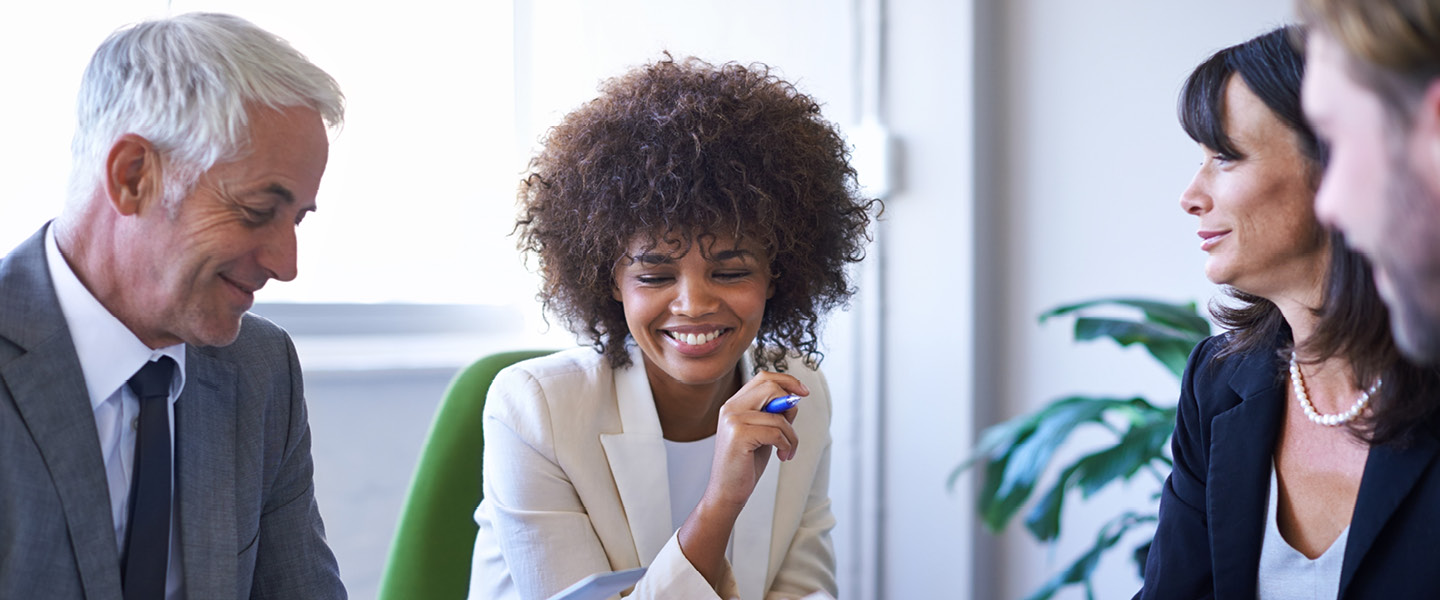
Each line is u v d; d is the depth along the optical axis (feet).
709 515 4.13
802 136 4.67
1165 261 7.78
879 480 9.12
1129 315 7.92
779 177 4.43
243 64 3.16
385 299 8.09
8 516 3.03
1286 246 3.32
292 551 4.03
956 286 8.58
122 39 3.19
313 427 7.07
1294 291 3.44
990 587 8.82
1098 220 8.18
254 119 3.15
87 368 3.28
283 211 3.30
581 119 4.63
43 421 3.13
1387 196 1.95
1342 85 2.00
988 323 8.80
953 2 8.55
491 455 4.61
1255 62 3.28
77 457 3.17
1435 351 2.08
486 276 8.71
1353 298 3.18
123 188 3.14
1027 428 6.55
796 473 4.93
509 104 8.76
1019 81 8.70
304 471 4.14
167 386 3.48
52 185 6.52
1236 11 7.41
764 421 4.17
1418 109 1.89
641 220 4.21
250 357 3.89
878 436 9.08
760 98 4.59
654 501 4.56
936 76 8.68
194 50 3.12
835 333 9.18
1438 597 3.12
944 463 8.70
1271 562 3.54
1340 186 2.05
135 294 3.27
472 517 5.21
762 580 4.70
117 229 3.21
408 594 5.04
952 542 8.65
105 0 6.69
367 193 8.03
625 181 4.28
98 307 3.29
